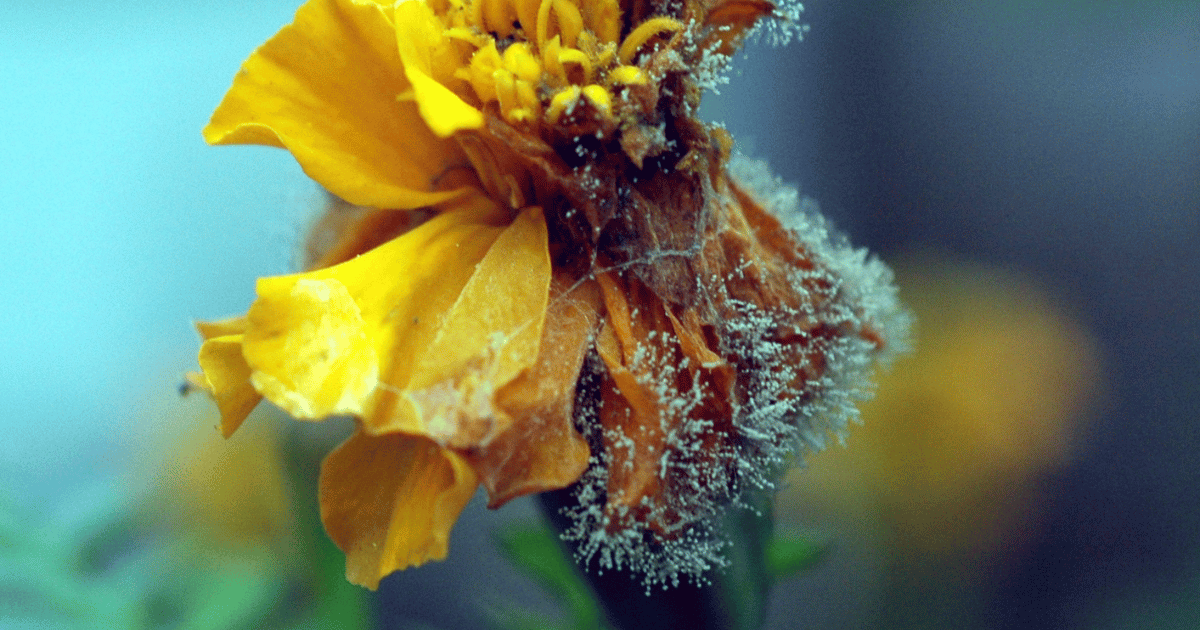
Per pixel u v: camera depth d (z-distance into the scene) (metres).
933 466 0.22
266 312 0.13
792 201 0.15
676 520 0.14
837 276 0.15
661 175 0.14
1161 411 0.32
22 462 0.32
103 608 0.18
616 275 0.14
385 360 0.13
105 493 0.19
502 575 0.26
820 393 0.14
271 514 0.18
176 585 0.18
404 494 0.13
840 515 0.22
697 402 0.14
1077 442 0.29
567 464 0.13
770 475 0.14
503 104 0.13
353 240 0.15
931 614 0.22
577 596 0.17
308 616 0.17
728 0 0.14
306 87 0.14
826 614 0.22
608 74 0.14
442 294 0.14
